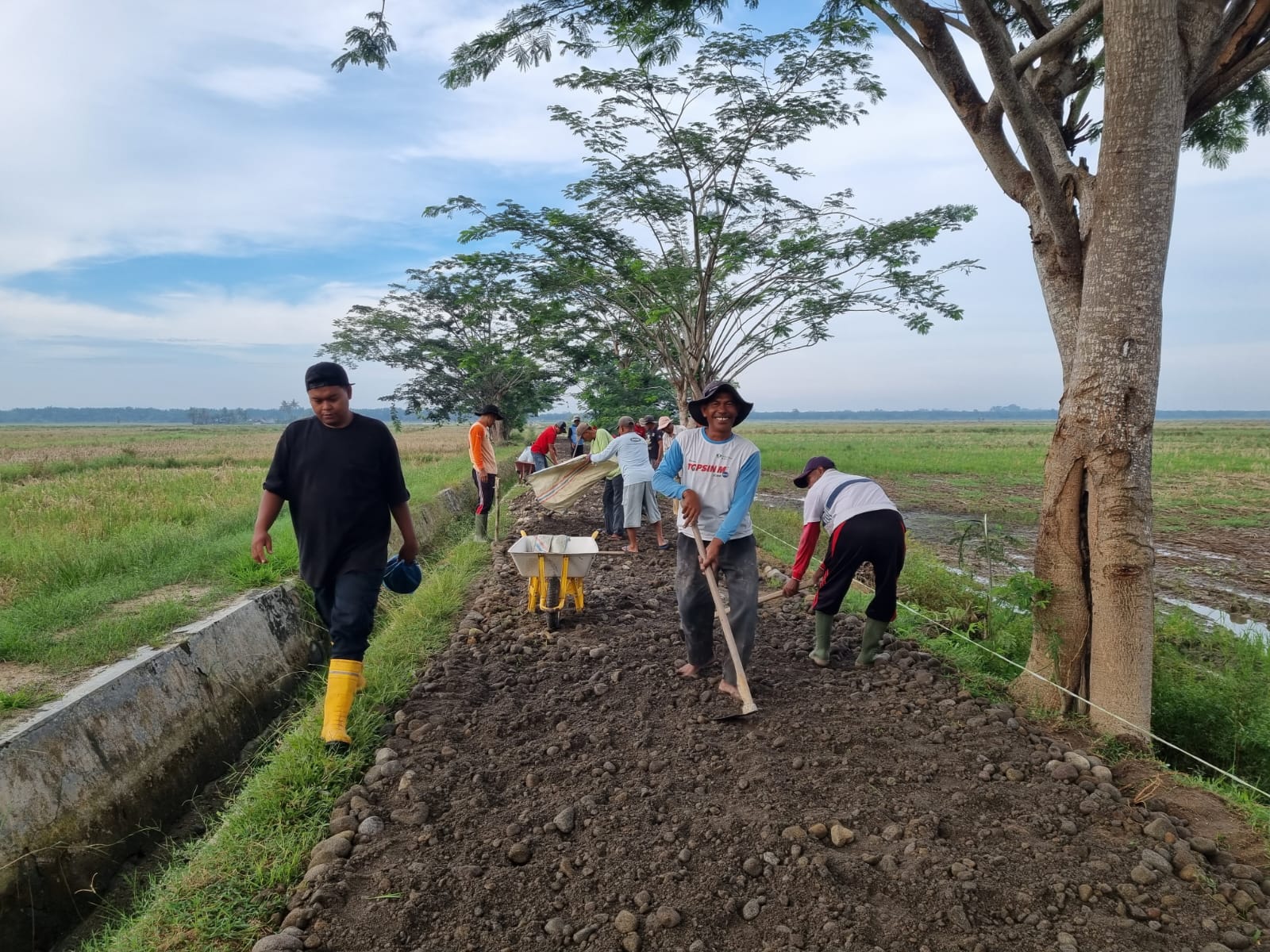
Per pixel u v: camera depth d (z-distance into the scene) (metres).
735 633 4.73
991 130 5.30
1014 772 3.89
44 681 4.45
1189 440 57.91
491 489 10.90
